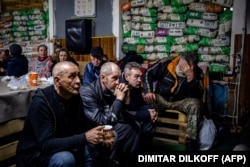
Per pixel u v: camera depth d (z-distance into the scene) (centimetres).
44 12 562
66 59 418
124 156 235
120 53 480
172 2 416
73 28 499
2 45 618
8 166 215
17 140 222
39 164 168
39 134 163
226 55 391
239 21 375
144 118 247
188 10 410
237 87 377
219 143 324
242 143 178
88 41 500
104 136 170
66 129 177
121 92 215
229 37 389
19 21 591
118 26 473
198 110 302
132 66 254
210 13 391
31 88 236
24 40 595
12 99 210
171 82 322
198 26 402
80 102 189
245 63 374
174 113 319
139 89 263
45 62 436
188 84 316
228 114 386
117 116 208
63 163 164
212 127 313
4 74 483
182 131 306
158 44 441
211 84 392
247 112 366
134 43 463
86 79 364
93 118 205
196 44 410
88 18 507
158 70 330
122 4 472
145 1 436
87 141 164
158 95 332
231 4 381
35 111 166
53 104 169
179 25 417
